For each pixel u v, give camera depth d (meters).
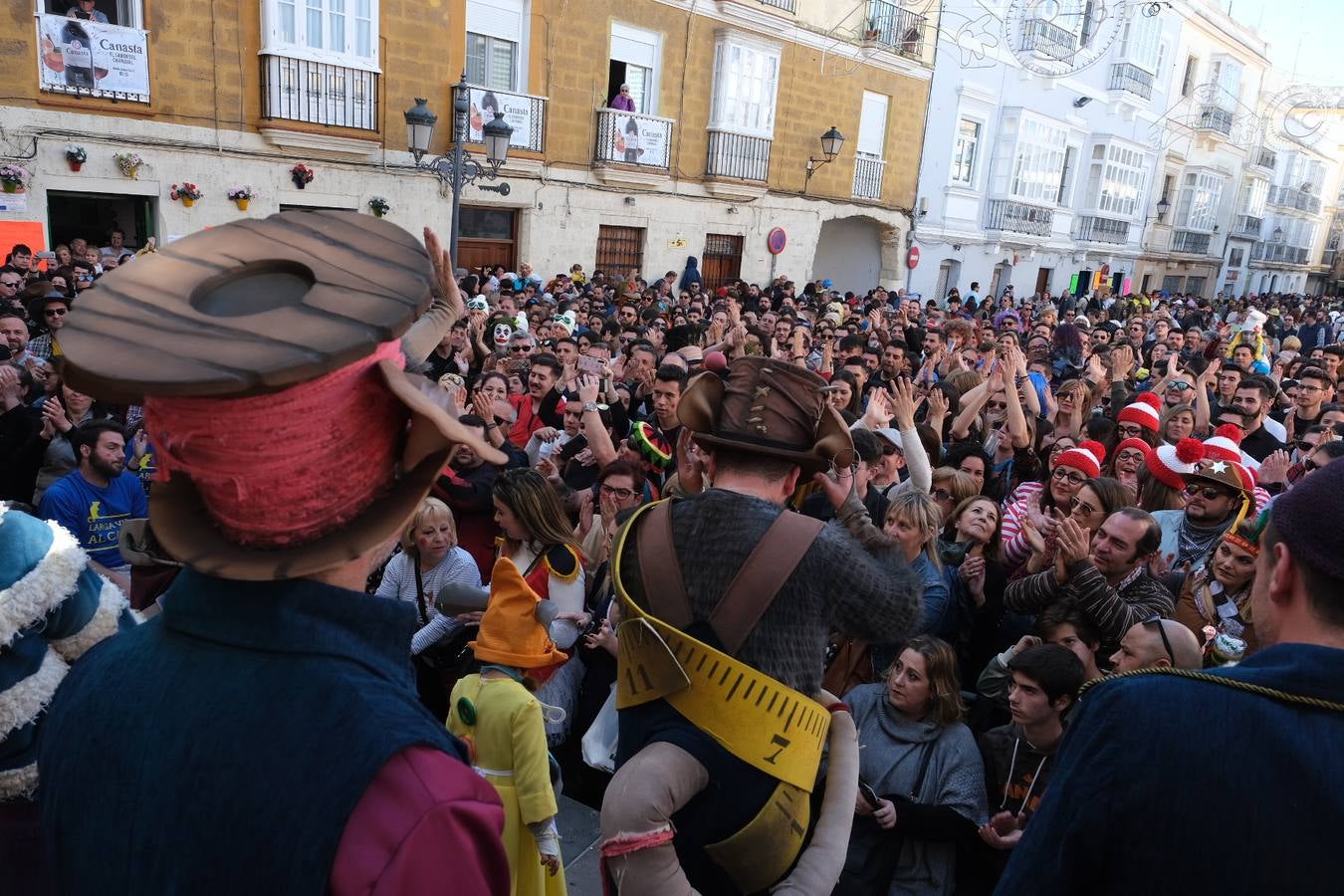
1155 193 31.30
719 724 1.34
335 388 0.81
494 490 3.61
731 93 17.70
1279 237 41.97
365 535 0.87
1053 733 2.69
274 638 0.89
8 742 1.60
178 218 11.55
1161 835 1.04
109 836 0.89
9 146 10.04
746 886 1.38
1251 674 1.08
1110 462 5.74
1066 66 23.17
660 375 5.34
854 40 19.56
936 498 4.50
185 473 0.90
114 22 11.14
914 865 2.71
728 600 1.39
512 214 15.46
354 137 12.84
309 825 0.80
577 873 3.18
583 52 15.42
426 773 0.85
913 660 2.85
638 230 17.33
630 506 4.13
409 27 13.20
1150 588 3.42
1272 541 1.17
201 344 0.72
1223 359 9.11
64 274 8.99
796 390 1.54
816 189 20.11
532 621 2.58
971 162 24.00
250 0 11.65
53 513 4.25
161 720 0.88
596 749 2.86
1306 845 0.98
